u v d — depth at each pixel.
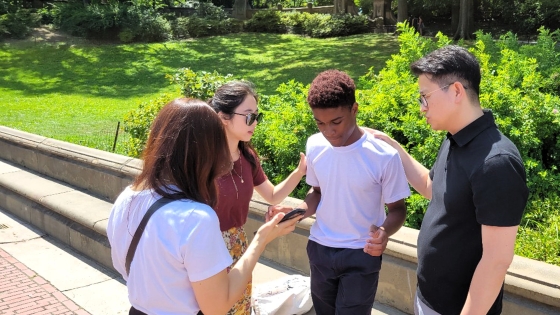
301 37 27.55
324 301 2.86
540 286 2.81
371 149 2.55
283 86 6.44
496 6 27.72
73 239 5.48
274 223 2.22
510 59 6.05
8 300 4.40
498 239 1.85
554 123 4.81
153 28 27.20
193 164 1.92
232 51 24.41
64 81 19.64
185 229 1.84
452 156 2.06
